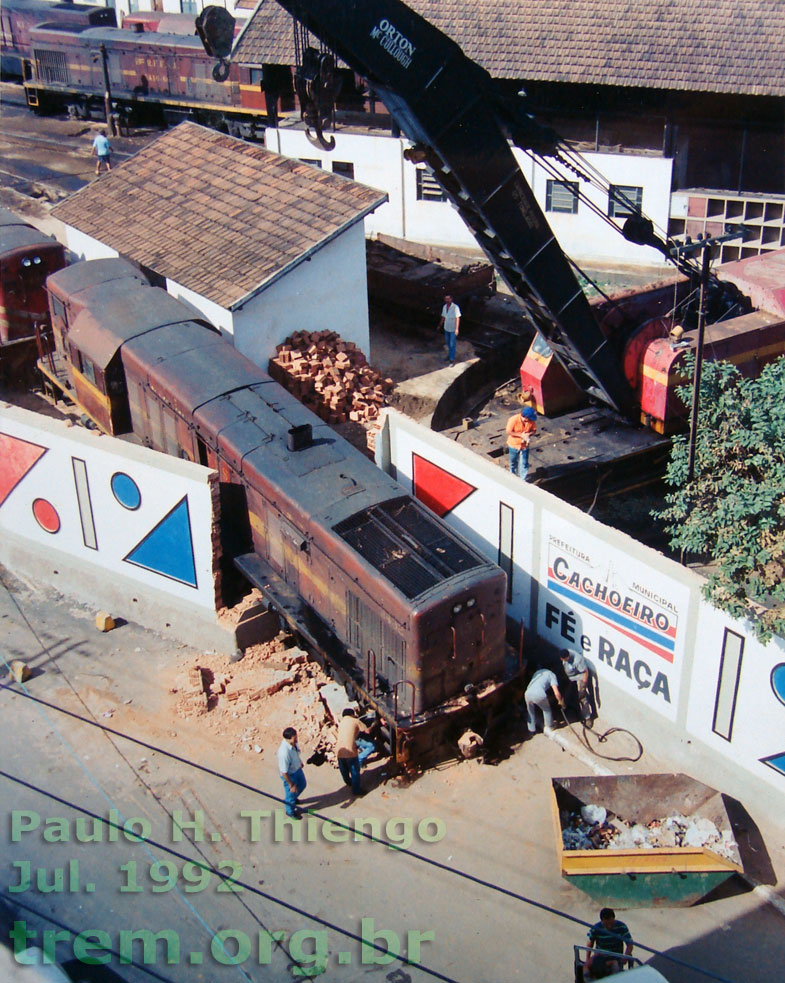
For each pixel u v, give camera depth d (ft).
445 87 61.00
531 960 46.44
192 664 63.57
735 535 50.60
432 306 92.84
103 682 62.59
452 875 50.44
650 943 46.93
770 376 55.72
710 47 98.07
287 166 90.02
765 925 47.55
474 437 74.84
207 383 67.67
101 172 127.24
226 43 59.93
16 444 67.46
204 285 79.25
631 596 54.19
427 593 52.95
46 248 89.15
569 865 47.57
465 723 56.59
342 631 58.29
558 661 60.34
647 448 72.74
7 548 72.33
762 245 101.19
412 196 111.65
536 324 74.69
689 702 53.11
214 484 60.18
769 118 97.45
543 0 105.09
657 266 104.78
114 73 141.79
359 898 49.47
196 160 94.99
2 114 154.30
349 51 59.57
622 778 51.52
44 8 162.81
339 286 83.41
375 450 69.00
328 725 58.70
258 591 64.85
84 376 77.20
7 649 65.46
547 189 106.01
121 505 64.54
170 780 55.88
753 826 51.37
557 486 70.74
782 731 49.26
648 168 101.76
